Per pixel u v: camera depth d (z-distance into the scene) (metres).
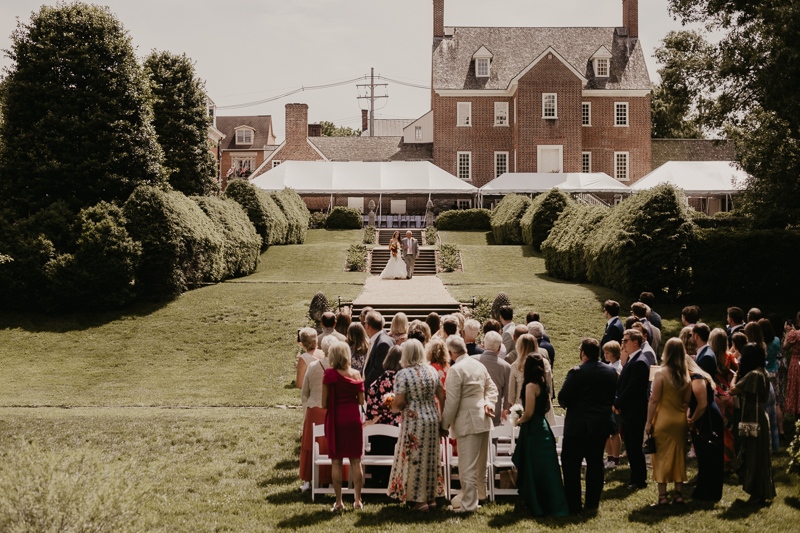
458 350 7.18
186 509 6.99
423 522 6.70
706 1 21.78
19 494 4.88
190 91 37.62
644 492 7.66
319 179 44.56
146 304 20.81
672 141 54.19
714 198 50.75
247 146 75.56
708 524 6.58
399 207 51.94
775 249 19.78
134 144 24.97
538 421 7.04
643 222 20.06
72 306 20.17
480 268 29.58
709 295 19.92
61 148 23.45
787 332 10.77
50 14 24.33
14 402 13.31
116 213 21.03
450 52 53.50
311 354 8.40
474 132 51.62
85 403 13.31
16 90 23.38
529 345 7.69
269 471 8.50
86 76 24.25
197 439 9.93
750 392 7.22
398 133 79.75
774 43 19.41
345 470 7.96
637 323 8.57
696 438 7.29
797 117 20.00
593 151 50.94
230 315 19.89
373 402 7.95
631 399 7.77
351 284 24.41
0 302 20.06
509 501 7.47
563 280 26.39
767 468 7.12
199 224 23.11
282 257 31.31
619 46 53.66
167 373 15.89
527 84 48.62
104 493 5.14
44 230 20.78
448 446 7.75
